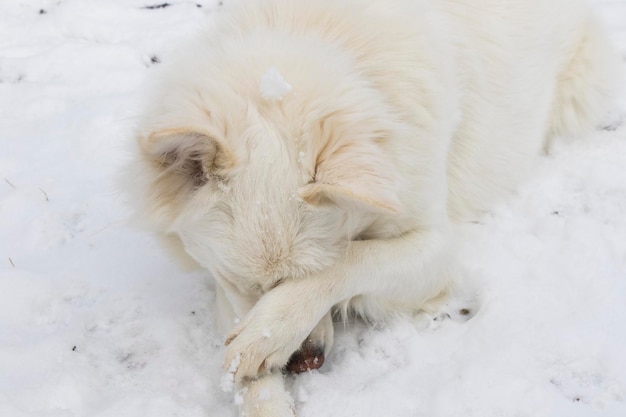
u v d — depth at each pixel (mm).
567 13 1479
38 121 1639
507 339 1119
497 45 1348
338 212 1000
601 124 1561
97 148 1556
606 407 1038
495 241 1301
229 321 1126
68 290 1261
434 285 1197
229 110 974
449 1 1293
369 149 947
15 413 1043
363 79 1050
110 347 1165
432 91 1133
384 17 1126
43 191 1450
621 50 1771
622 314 1145
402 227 1151
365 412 1048
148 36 1935
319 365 1080
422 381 1076
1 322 1213
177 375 1115
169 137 924
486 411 1032
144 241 1347
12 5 2131
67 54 1854
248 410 1032
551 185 1405
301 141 967
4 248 1357
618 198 1354
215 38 1114
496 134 1359
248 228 978
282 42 1046
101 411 1048
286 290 1027
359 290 1108
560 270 1224
